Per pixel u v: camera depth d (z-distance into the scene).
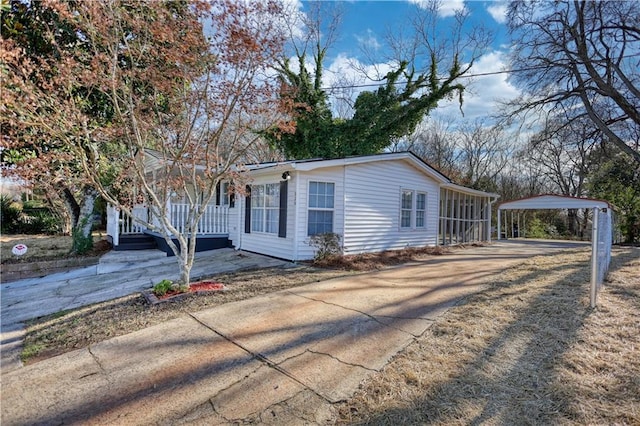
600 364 2.96
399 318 4.25
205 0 4.43
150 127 5.11
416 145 25.81
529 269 7.33
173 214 9.98
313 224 8.76
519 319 4.07
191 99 5.01
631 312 4.25
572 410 2.34
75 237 9.64
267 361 3.15
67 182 4.85
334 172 9.07
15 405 2.53
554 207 16.50
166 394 2.64
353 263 8.03
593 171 20.28
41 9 6.70
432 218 12.41
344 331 3.84
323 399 2.54
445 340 3.54
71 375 2.96
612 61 13.32
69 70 4.37
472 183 23.94
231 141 6.71
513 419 2.27
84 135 4.76
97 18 4.33
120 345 3.55
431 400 2.49
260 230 9.95
